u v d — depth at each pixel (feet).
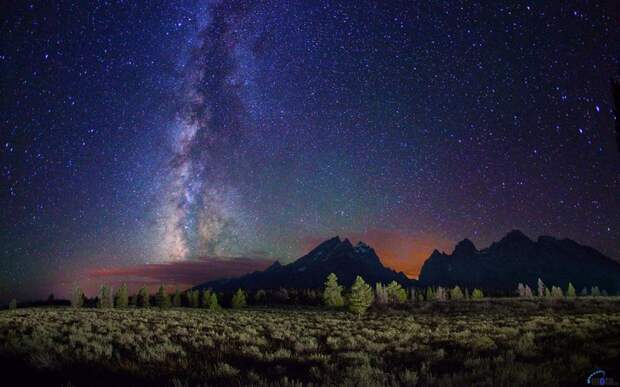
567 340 46.32
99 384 29.43
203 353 43.98
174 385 27.71
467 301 238.07
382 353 45.68
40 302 360.07
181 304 314.96
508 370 27.12
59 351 41.81
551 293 369.09
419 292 335.47
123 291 262.06
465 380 26.76
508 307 197.67
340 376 29.89
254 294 366.02
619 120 25.67
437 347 49.60
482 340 50.85
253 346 49.29
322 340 60.39
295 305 294.05
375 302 250.98
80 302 247.09
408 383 26.43
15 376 32.30
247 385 27.25
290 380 30.04
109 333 60.80
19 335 58.34
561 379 25.20
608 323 68.13
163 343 51.19
